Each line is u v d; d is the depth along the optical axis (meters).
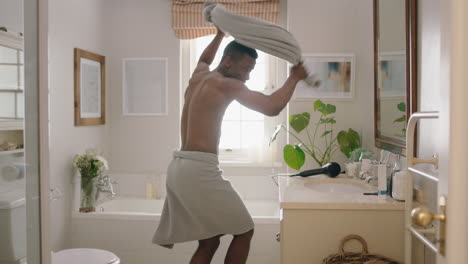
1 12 1.35
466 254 0.85
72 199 3.61
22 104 1.45
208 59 2.52
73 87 3.67
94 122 3.97
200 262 2.31
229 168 4.23
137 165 4.27
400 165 2.41
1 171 1.38
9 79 1.41
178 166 2.19
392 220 2.04
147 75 4.23
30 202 1.48
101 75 4.14
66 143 3.56
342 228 2.06
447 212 0.87
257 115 4.29
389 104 2.60
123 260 3.44
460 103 0.84
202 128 2.20
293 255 2.08
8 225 1.40
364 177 2.77
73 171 3.64
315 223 2.07
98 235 3.48
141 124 4.26
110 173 4.25
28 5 1.46
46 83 1.52
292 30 3.63
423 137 2.01
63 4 3.53
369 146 3.31
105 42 4.25
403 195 2.07
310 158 3.62
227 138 4.34
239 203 2.20
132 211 4.04
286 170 4.16
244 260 2.23
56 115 3.43
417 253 2.02
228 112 4.33
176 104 4.21
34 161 1.49
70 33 3.63
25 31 1.45
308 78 2.03
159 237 2.34
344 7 3.59
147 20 4.23
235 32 2.05
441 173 0.92
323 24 3.60
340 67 3.57
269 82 4.26
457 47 0.84
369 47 3.25
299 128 3.42
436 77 1.86
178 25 4.11
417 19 2.12
